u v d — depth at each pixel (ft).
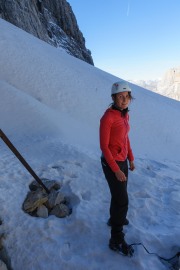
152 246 12.93
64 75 65.87
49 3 264.11
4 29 86.69
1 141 27.66
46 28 235.20
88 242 13.10
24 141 28.12
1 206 14.92
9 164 20.18
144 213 15.67
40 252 12.55
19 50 70.59
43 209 14.92
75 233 13.69
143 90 93.45
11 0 169.17
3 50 65.57
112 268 11.77
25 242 13.05
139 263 11.83
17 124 34.17
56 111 43.93
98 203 16.15
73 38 289.74
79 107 49.21
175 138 45.21
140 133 42.27
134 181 19.34
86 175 19.35
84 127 39.78
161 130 47.03
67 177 18.57
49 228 13.67
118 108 11.89
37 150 23.95
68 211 15.15
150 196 17.67
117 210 12.12
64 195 16.67
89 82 68.95
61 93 53.31
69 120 40.70
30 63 64.08
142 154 31.60
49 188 16.74
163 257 12.46
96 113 48.70
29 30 178.60
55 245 12.90
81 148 25.96
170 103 86.48
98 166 21.22
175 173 23.98
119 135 11.98
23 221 14.06
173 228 14.38
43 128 33.47
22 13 176.96
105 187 18.08
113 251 12.44
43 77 58.70
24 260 12.34
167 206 16.78
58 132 32.55
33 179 17.97
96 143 32.04
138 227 14.28
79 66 88.58
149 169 23.72
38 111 38.01
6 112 36.65
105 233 13.53
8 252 12.77
